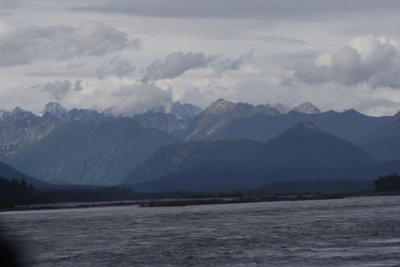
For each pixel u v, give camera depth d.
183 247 136.88
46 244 147.75
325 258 114.50
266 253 123.69
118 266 113.50
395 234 147.75
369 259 111.62
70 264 116.12
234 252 126.44
